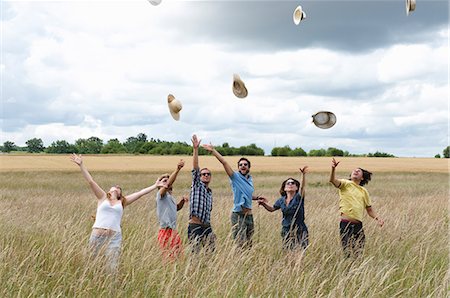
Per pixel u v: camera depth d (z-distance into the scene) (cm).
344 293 680
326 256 851
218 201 1548
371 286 703
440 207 1449
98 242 789
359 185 956
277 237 986
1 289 668
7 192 2584
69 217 1235
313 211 1287
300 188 921
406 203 1628
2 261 755
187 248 820
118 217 805
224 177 3912
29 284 689
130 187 3170
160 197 884
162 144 10550
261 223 1117
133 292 680
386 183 3472
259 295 670
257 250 869
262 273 748
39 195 2370
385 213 1258
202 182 922
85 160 6475
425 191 2761
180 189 2959
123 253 816
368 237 984
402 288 729
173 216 891
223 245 848
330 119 890
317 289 707
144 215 1270
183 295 665
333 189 2809
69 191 2822
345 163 6262
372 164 6184
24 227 1079
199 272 733
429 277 743
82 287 693
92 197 2025
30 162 6094
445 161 6925
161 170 4950
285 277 716
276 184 3384
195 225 903
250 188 946
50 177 3988
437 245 930
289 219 905
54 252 809
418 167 5688
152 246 855
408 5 824
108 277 714
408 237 980
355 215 923
